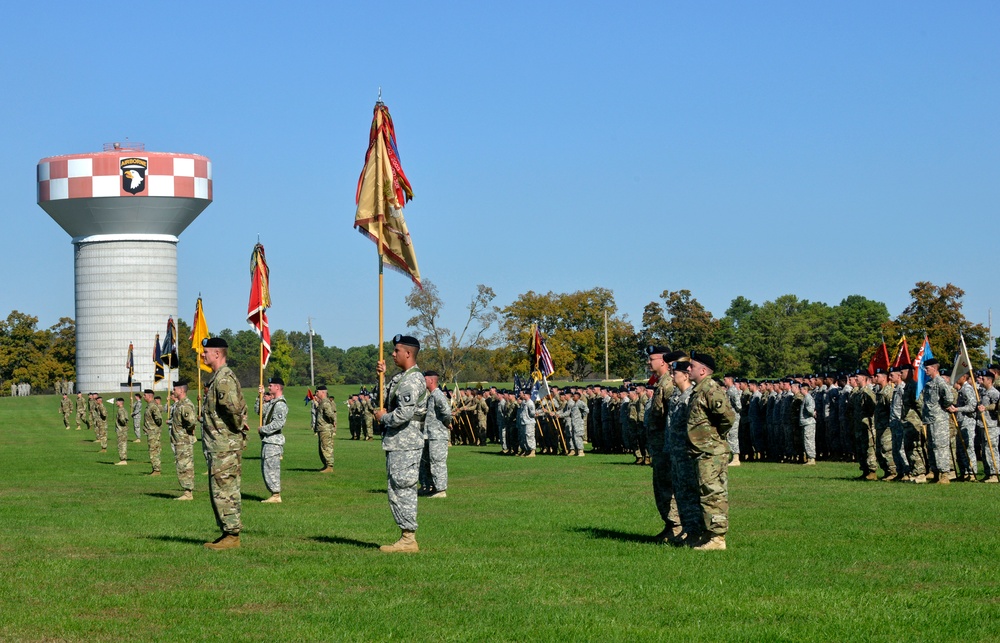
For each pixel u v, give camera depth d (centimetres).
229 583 1162
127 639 931
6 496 2266
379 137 1867
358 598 1080
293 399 11375
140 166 12294
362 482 2588
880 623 960
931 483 2277
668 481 1477
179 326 12700
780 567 1230
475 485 2436
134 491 2408
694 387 1380
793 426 3142
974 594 1084
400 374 1396
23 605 1063
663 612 1012
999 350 7412
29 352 13962
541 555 1335
